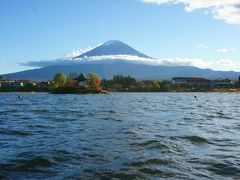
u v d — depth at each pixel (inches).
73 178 676.1
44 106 3270.2
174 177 693.9
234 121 1877.5
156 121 1768.0
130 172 719.7
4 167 755.4
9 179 669.3
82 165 775.1
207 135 1259.8
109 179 674.2
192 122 1760.6
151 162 803.4
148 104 3777.1
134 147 983.6
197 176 704.4
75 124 1601.9
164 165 781.3
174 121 1790.1
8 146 1004.6
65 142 1066.7
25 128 1449.3
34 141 1094.4
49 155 863.1
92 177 683.4
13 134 1264.8
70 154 882.1
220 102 4746.6
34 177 684.1
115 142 1063.6
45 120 1820.9
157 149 955.3
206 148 999.6
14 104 3671.3
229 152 944.9
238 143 1096.8
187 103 4215.1
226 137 1222.3
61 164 785.6
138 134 1239.5
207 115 2271.2
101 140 1103.6
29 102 4192.9
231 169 762.2
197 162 817.5
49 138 1157.1
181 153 915.4
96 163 793.6
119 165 773.9
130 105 3508.9
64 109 2792.8
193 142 1092.5
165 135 1225.4
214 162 819.4
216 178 694.5
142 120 1814.7
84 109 2792.8
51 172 721.6
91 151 922.1
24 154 880.9
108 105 3484.3
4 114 2261.3
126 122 1692.9
